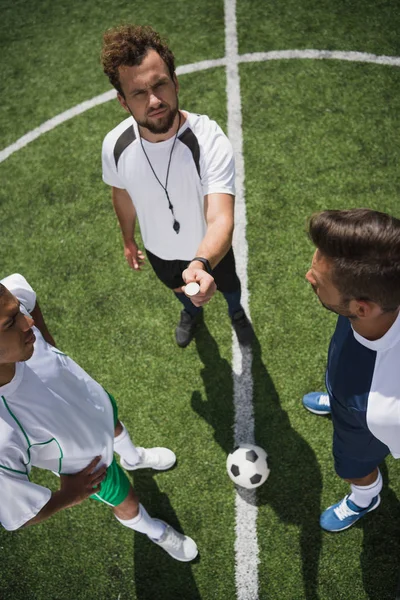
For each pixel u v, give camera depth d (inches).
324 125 177.8
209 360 143.8
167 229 111.5
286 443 130.6
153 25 215.3
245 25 208.2
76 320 154.6
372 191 162.9
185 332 145.8
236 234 160.9
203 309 151.3
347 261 62.2
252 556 119.0
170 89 91.4
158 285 156.8
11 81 211.5
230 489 127.0
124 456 121.1
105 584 120.2
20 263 167.2
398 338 69.5
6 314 64.7
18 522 75.7
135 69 88.1
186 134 98.8
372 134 173.6
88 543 124.3
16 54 219.1
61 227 172.1
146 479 130.7
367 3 205.3
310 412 133.5
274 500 124.3
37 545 125.0
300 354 140.9
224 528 122.9
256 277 153.5
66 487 83.0
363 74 187.5
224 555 120.0
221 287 127.0
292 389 136.9
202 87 194.2
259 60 197.5
